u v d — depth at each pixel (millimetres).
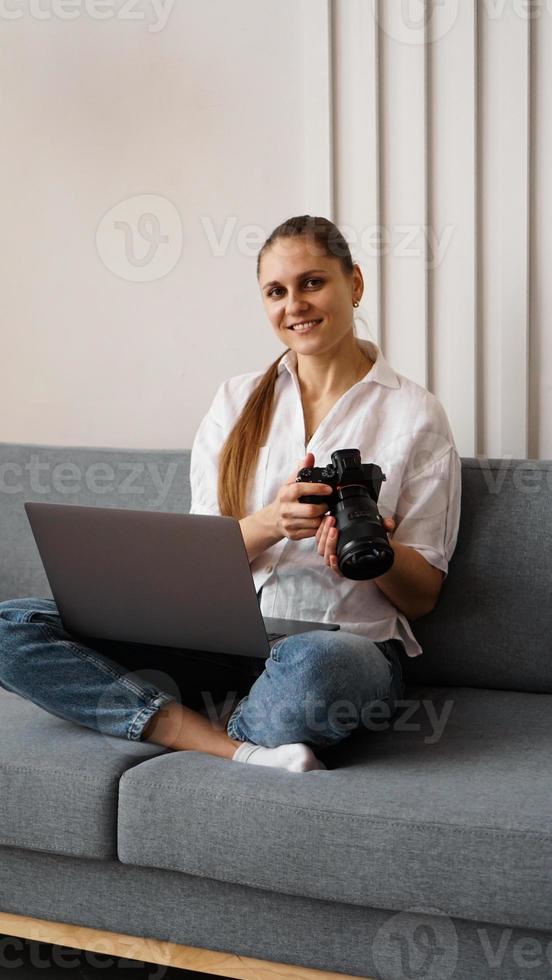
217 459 1840
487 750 1458
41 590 2047
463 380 2066
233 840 1338
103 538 1520
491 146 2010
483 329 2059
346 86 2094
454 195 2039
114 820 1417
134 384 2352
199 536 1453
